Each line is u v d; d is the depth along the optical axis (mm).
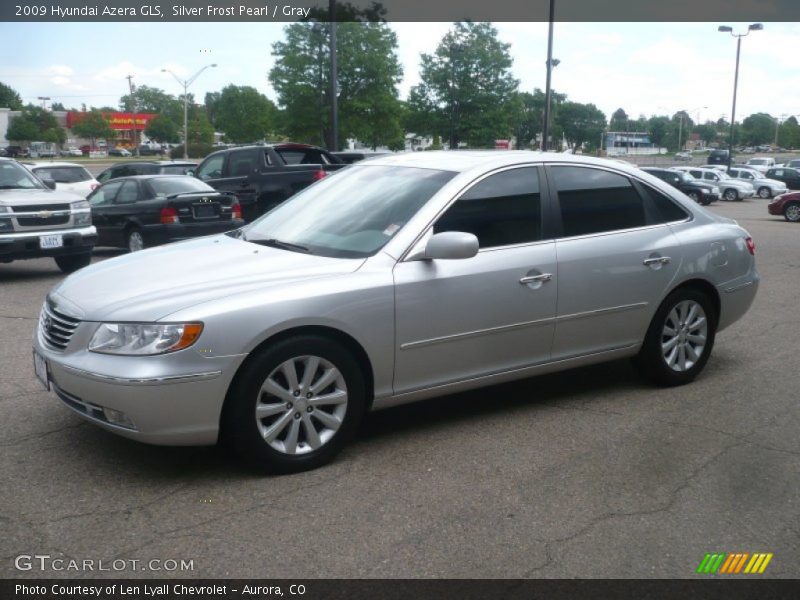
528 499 3781
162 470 4031
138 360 3670
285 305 3885
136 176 12883
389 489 3865
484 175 4688
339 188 5105
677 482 3996
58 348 4020
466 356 4551
